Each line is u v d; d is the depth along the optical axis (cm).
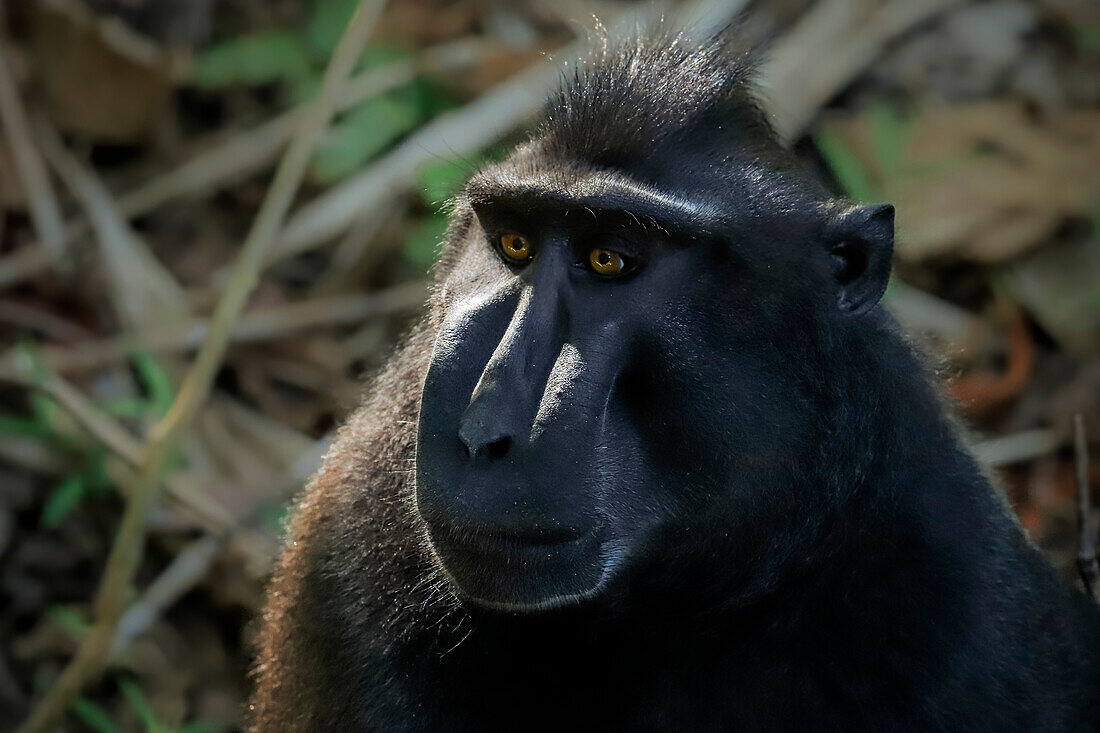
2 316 1485
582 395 761
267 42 1716
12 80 1600
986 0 1797
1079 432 1130
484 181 813
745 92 858
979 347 1584
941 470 866
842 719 850
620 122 803
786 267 802
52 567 1381
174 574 1359
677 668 858
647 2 1711
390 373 900
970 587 846
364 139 1655
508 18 1767
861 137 1667
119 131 1655
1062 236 1631
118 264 1531
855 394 830
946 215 1620
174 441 1162
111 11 1691
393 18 1728
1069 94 1747
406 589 837
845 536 837
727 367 794
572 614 829
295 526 952
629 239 780
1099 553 1345
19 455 1396
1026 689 849
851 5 1741
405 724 837
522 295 782
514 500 744
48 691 1340
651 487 798
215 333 1158
